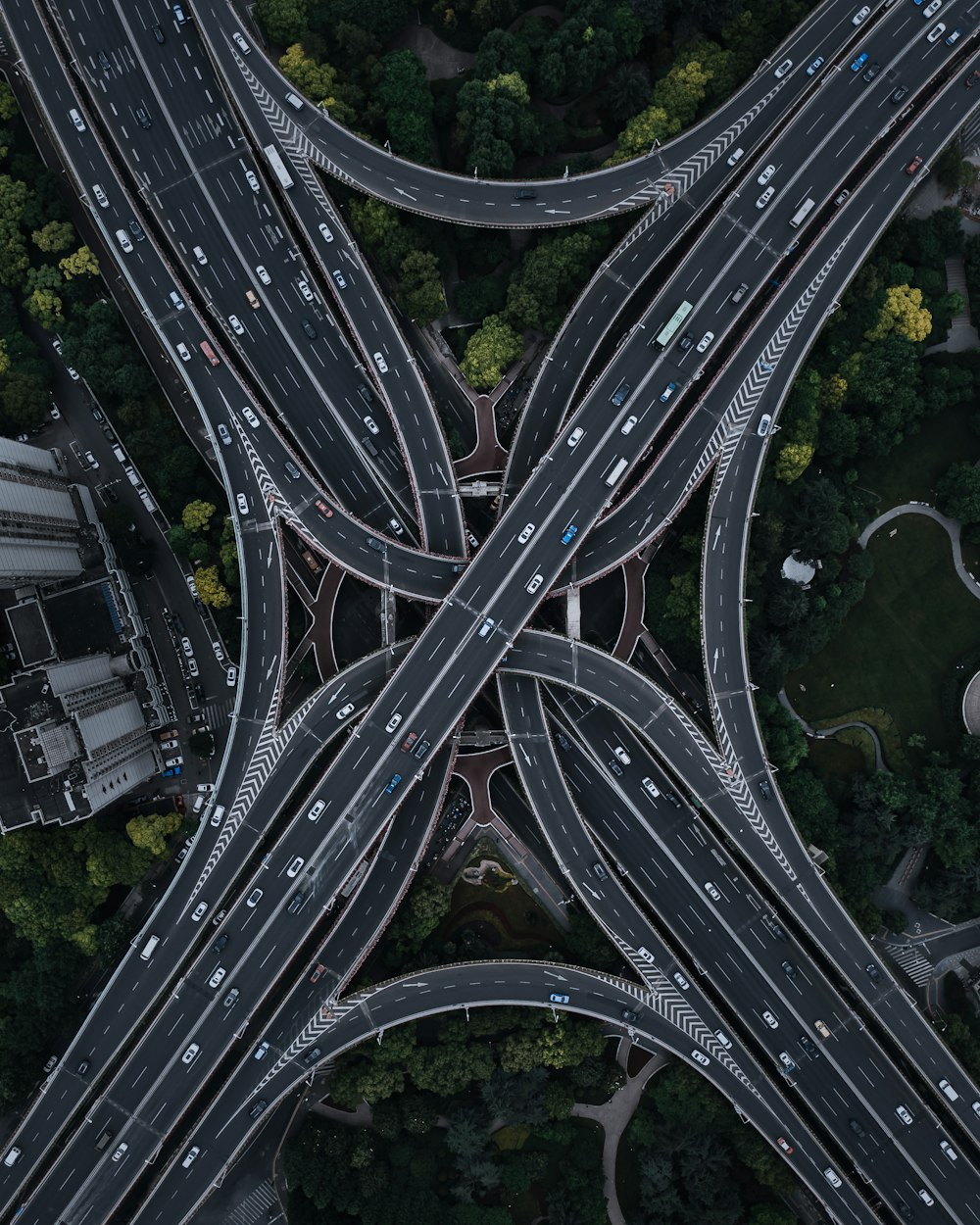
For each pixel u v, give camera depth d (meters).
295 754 179.50
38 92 179.62
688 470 183.75
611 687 183.25
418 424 182.50
